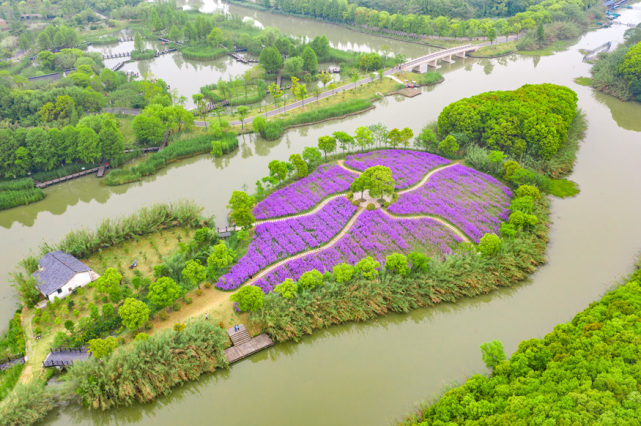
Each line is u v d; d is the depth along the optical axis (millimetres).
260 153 150000
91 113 164875
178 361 74812
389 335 85812
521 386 63250
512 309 90000
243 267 95562
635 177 130875
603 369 63094
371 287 88250
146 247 103375
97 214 120750
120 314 78500
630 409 56312
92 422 71188
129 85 183125
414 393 74062
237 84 182625
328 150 137500
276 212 113625
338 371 78812
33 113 160500
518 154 134125
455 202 117438
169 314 85250
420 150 144125
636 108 177125
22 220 120750
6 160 127875
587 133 156250
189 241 104875
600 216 114562
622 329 68812
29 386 68938
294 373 78625
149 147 148875
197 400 74562
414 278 90625
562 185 127000
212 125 151625
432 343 83688
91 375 70812
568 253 102875
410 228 107375
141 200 125750
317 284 87188
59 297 88812
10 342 79875
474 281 91000
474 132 142875
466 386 66188
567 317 87375
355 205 116438
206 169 141125
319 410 71938
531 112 134375
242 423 70500
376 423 69312
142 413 72625
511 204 111500
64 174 134625
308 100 183125
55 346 78375
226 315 85312
